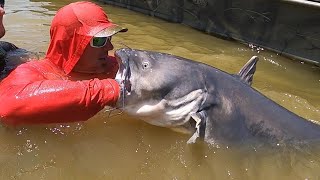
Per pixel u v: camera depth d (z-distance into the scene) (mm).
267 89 1430
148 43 1788
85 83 951
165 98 970
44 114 936
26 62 1101
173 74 972
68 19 1027
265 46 1788
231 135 955
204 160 957
